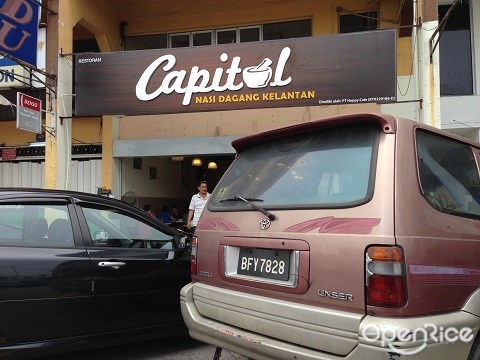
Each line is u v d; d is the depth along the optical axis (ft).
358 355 7.73
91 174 35.58
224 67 25.39
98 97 26.61
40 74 28.22
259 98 24.99
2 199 12.15
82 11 31.19
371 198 8.31
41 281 11.85
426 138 9.49
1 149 37.04
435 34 23.95
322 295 8.42
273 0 34.78
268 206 9.96
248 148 12.12
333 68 24.16
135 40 37.68
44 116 31.55
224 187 11.78
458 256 8.63
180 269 14.71
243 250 10.20
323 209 8.91
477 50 32.48
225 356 14.06
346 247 8.20
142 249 14.29
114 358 14.19
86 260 12.77
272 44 24.90
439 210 8.82
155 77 26.08
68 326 12.30
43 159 36.42
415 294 7.75
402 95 30.53
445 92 32.99
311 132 10.39
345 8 33.42
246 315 9.72
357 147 9.21
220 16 35.88
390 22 32.14
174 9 36.32
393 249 7.78
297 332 8.67
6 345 11.35
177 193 43.24
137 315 13.64
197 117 34.09
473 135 32.68
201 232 11.46
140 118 35.04
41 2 28.76
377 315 7.75
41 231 12.57
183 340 15.93
